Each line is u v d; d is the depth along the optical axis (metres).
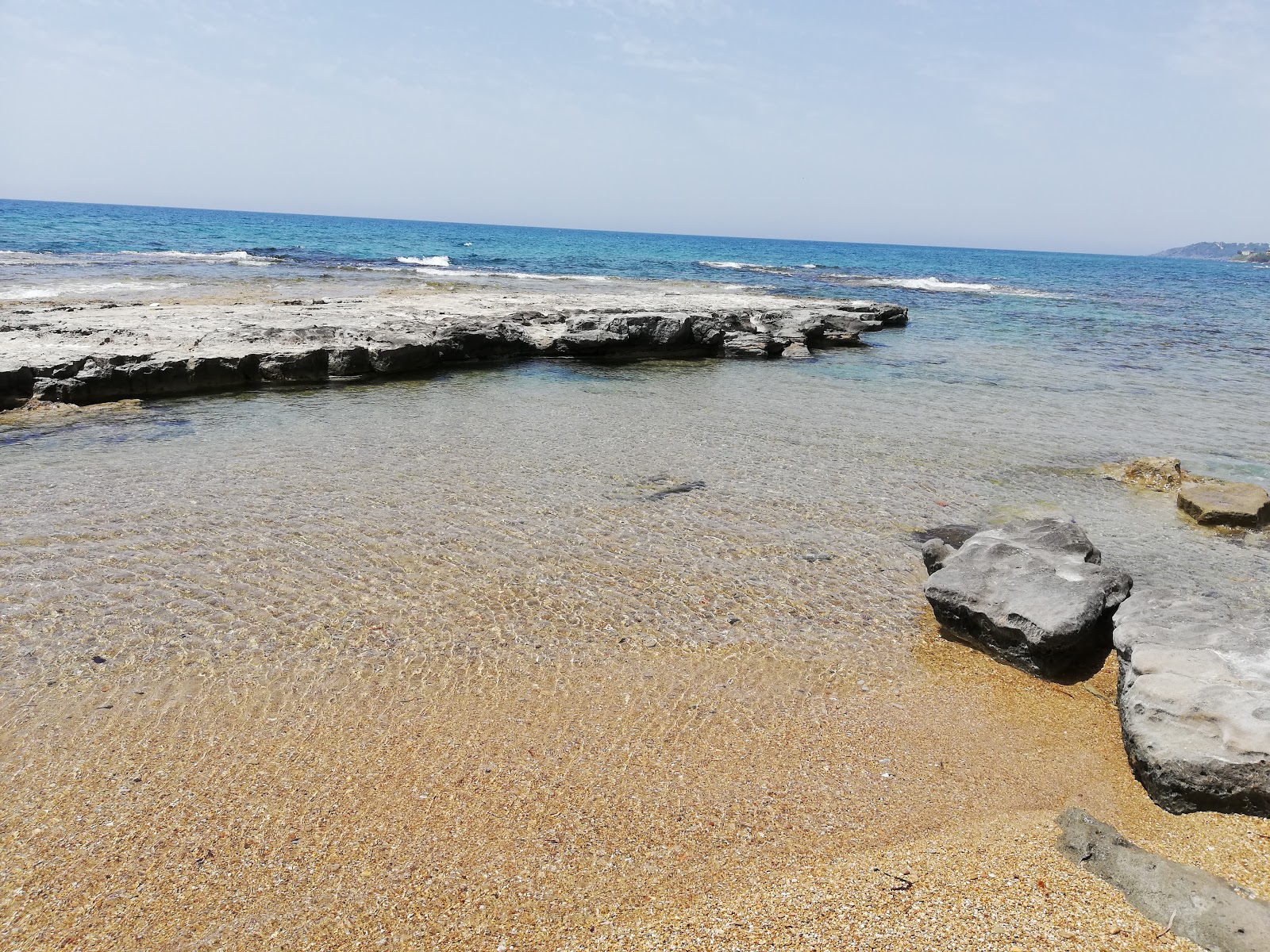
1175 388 21.47
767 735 6.08
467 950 3.99
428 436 14.30
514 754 5.70
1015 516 11.27
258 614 7.67
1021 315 41.06
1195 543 10.52
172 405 16.03
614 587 8.57
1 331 18.83
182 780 5.29
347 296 31.53
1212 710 5.57
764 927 4.09
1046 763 5.92
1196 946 3.93
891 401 18.98
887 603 8.54
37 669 6.60
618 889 4.43
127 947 3.98
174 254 50.66
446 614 7.82
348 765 5.50
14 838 4.71
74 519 9.83
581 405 17.36
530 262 69.69
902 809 5.26
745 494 11.75
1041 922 4.09
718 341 25.33
